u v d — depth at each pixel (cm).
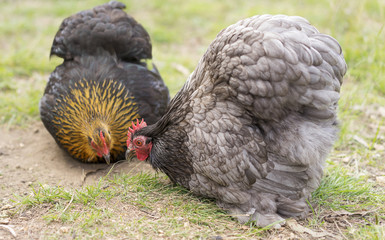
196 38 204
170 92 162
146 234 119
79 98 136
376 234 118
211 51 123
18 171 138
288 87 117
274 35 118
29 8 229
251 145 119
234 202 123
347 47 170
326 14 193
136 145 128
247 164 120
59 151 145
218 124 120
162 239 118
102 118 134
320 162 122
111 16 147
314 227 122
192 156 123
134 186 129
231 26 124
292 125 119
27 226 121
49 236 119
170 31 204
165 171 127
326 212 125
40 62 177
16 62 175
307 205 124
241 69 118
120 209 124
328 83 118
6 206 126
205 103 122
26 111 156
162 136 126
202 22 217
